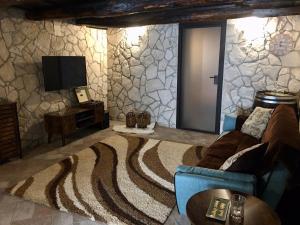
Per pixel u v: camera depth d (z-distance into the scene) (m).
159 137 4.70
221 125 4.85
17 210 2.45
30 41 4.03
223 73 4.64
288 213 2.09
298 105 3.92
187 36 4.87
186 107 5.20
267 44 4.24
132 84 5.59
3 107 3.38
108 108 5.94
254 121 3.34
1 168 3.39
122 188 2.85
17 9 3.78
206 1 2.90
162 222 2.28
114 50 5.64
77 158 3.70
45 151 4.02
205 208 1.58
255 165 1.93
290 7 3.65
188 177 1.95
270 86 4.35
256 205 1.59
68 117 4.27
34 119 4.22
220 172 1.96
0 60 3.62
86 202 2.57
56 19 4.11
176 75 5.07
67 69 4.53
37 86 4.23
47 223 2.26
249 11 3.89
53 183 2.96
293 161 1.79
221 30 4.50
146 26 5.16
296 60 4.11
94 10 3.55
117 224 2.25
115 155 3.81
